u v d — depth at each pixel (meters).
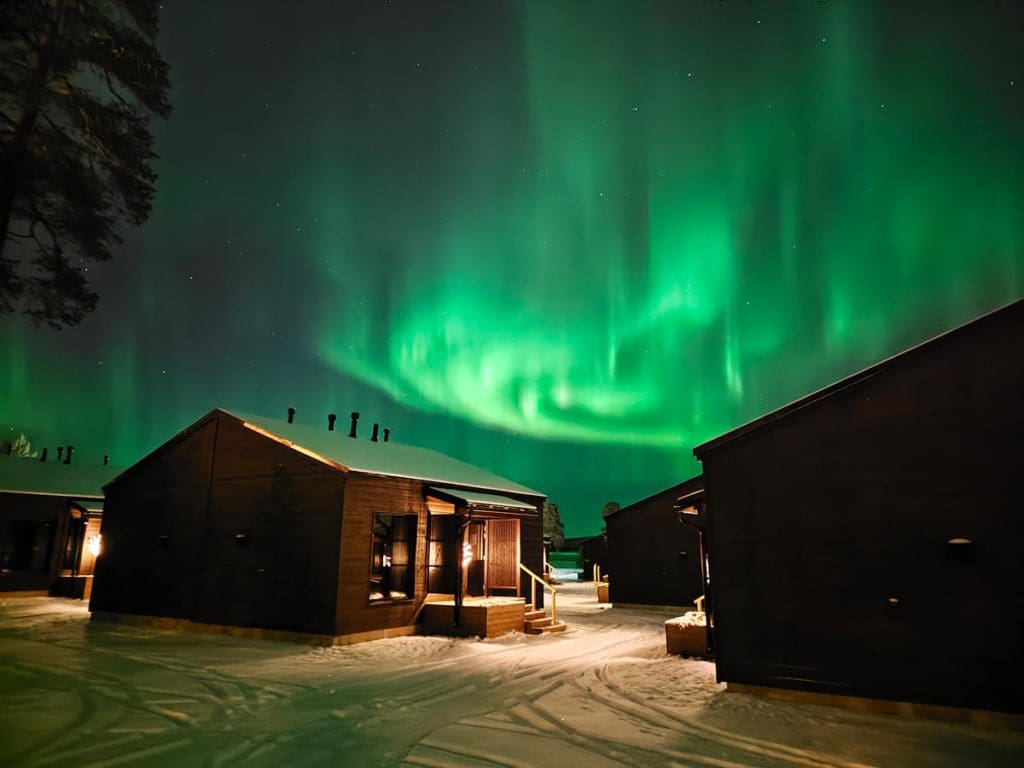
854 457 8.52
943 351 8.23
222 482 15.86
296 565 13.97
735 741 6.71
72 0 11.59
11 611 19.55
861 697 7.92
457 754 6.30
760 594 8.83
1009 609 7.33
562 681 9.76
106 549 18.00
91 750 6.37
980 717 7.25
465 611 14.60
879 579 8.09
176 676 9.99
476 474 19.64
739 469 9.31
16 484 24.28
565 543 70.12
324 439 16.58
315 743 6.66
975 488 7.76
